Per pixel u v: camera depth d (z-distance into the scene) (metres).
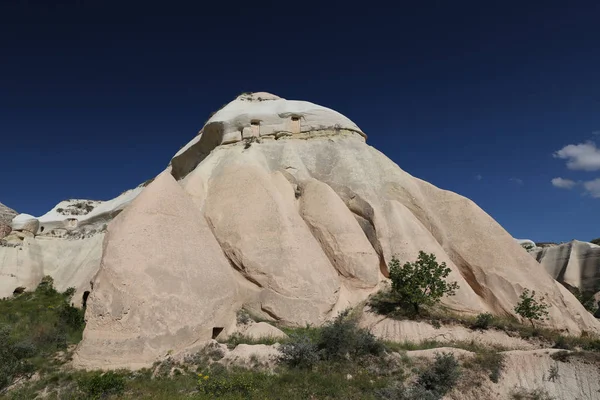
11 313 20.80
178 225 16.02
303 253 17.55
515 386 11.82
